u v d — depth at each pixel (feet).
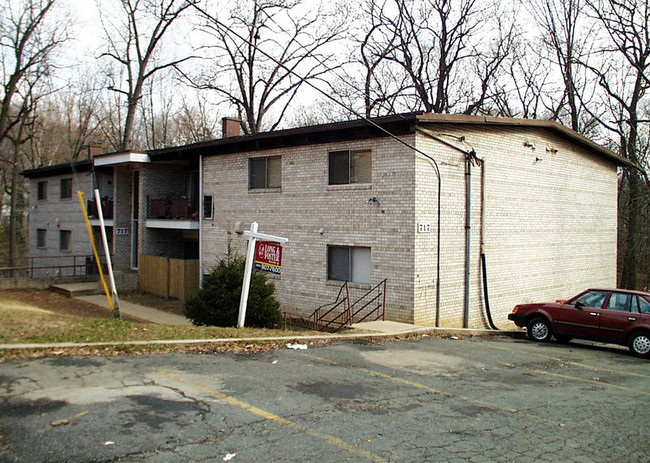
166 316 64.18
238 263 50.93
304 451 18.53
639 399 28.37
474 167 56.90
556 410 25.34
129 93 122.01
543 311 48.85
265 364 31.07
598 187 79.05
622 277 99.25
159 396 23.62
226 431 20.02
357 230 55.11
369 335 43.14
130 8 116.67
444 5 108.88
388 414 23.09
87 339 32.83
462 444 20.01
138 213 89.30
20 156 156.97
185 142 168.35
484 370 33.76
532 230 65.46
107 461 16.97
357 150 55.62
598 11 96.37
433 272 52.39
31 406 21.48
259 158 66.03
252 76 123.44
